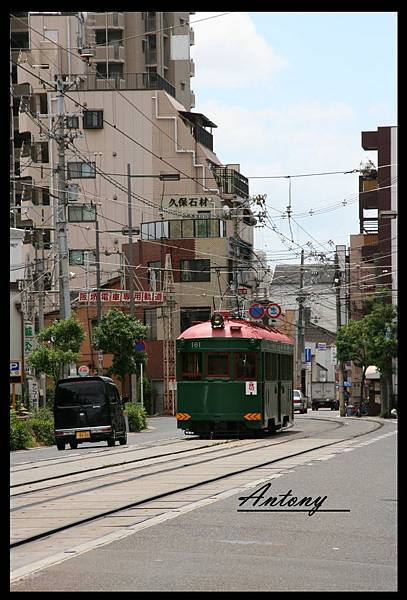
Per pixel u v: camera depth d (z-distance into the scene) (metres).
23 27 128.88
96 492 29.08
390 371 107.69
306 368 150.62
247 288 121.69
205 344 55.69
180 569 17.06
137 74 138.50
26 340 77.00
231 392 55.34
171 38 156.12
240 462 38.47
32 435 60.66
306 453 43.25
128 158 130.75
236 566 17.39
